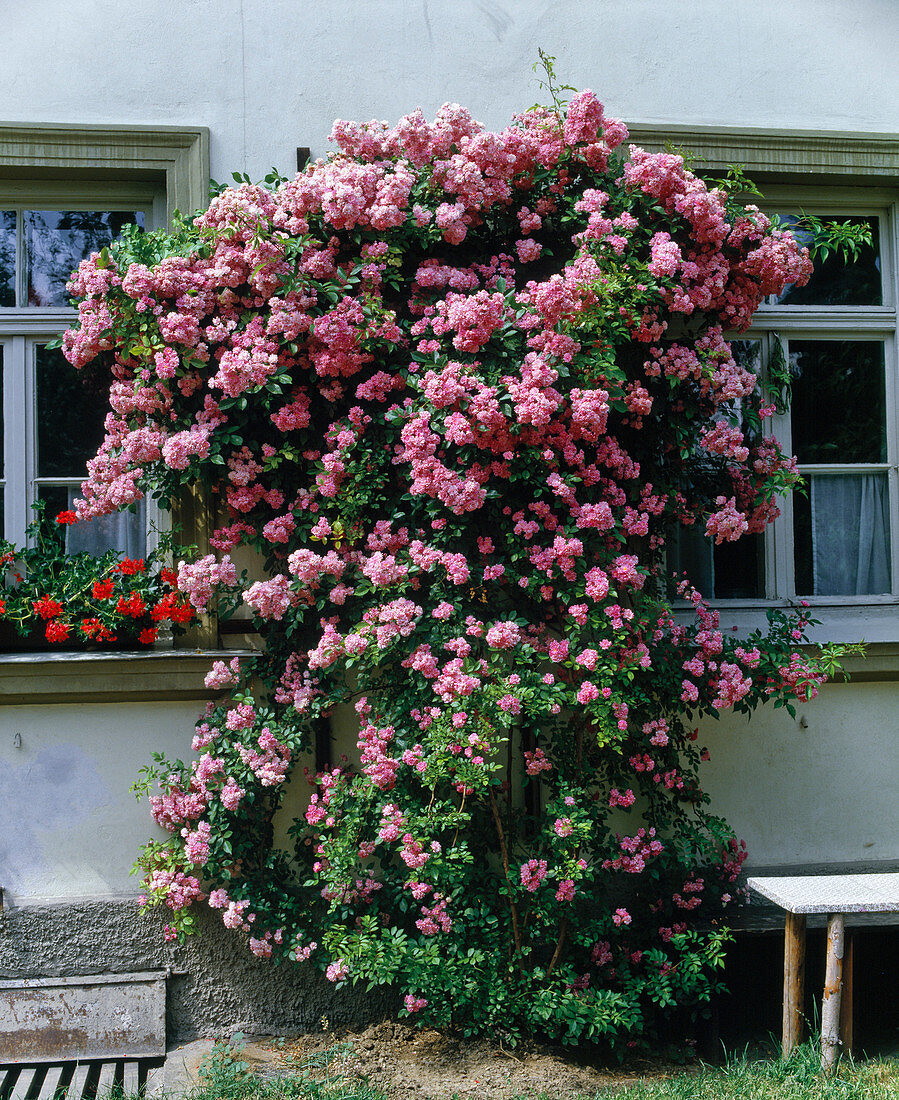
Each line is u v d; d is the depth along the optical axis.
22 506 4.03
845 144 4.32
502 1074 3.31
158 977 3.69
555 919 3.40
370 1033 3.61
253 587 3.48
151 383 3.56
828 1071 3.09
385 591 3.47
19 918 3.69
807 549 4.46
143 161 3.97
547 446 3.42
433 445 3.35
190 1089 3.28
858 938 3.96
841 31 4.41
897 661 4.19
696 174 4.27
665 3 4.28
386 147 3.70
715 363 3.85
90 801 3.78
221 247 3.51
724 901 3.78
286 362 3.58
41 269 4.11
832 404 4.49
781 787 4.20
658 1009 3.68
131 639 3.84
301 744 3.66
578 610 3.32
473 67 4.16
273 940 3.64
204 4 4.04
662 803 3.81
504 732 3.66
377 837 3.45
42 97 3.96
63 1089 3.41
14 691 3.68
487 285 3.73
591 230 3.59
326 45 4.09
